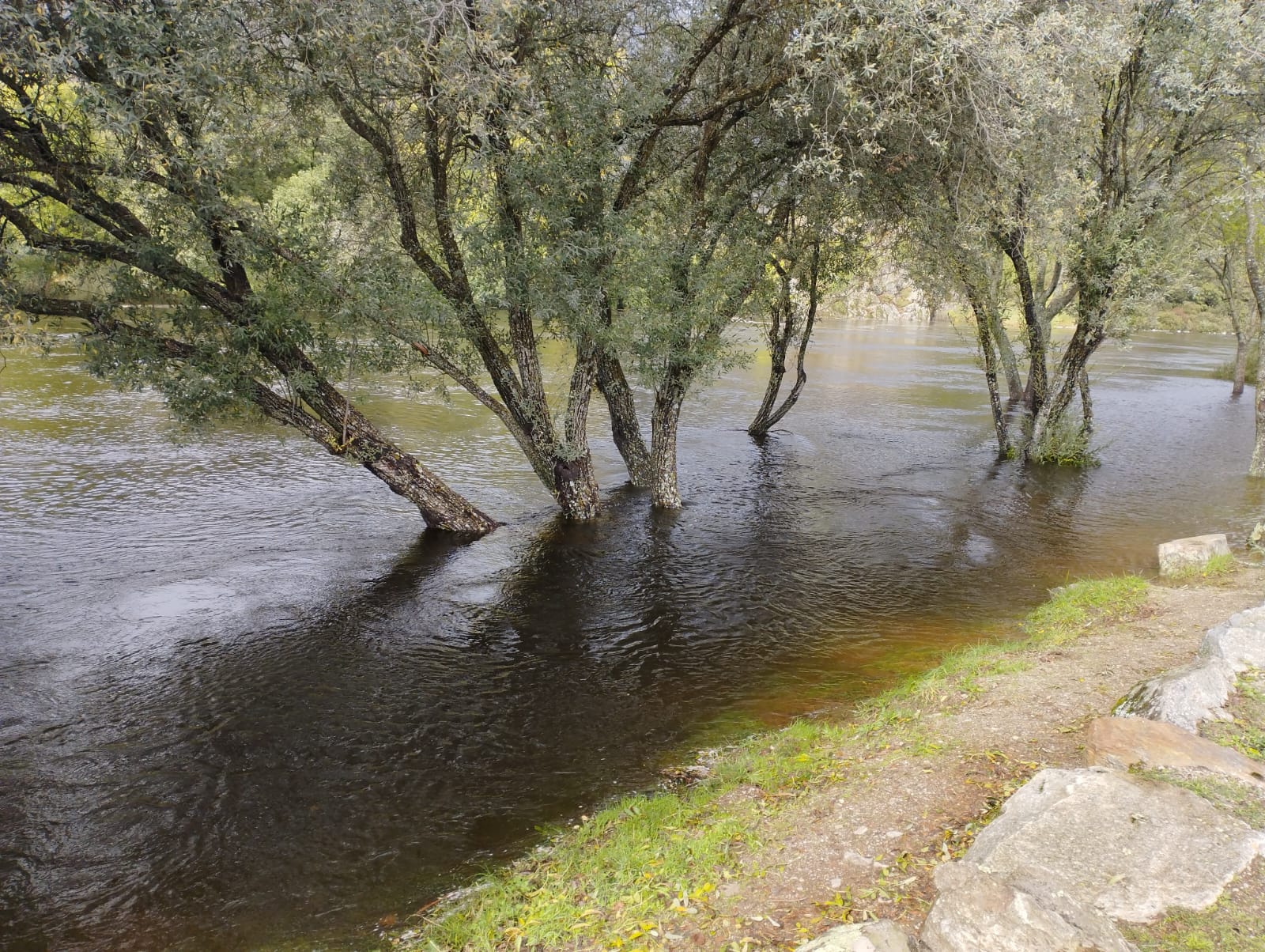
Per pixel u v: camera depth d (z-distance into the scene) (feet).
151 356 37.45
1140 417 94.79
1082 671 25.38
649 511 54.24
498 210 43.62
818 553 45.83
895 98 38.37
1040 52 38.37
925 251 62.08
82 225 37.60
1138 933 12.64
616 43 46.96
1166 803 15.49
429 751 25.40
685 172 53.21
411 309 39.99
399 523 50.16
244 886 19.06
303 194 58.03
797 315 76.74
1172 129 62.49
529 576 42.24
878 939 12.14
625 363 51.24
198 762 24.64
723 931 14.53
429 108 36.58
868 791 19.11
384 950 16.61
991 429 87.51
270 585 39.99
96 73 28.89
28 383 88.02
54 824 21.49
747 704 28.22
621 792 22.82
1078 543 47.39
